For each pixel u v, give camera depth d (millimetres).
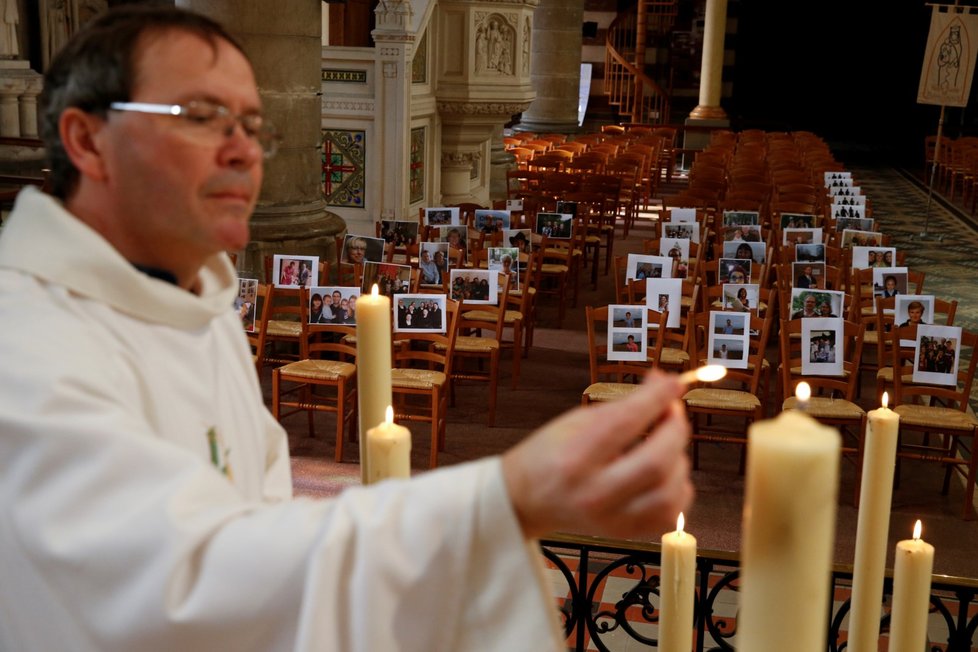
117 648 740
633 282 7715
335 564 729
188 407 998
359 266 7523
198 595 727
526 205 11859
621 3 27547
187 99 906
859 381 7551
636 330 6547
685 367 6996
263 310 6883
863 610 1828
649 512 637
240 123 941
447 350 6531
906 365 6805
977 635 4730
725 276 8062
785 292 8070
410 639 736
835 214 11203
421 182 12633
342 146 11375
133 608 730
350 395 6883
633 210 16031
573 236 10305
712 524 5762
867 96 31531
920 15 30453
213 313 1042
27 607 767
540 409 7520
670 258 7871
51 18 14859
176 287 997
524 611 717
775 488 607
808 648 620
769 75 31609
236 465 1096
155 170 908
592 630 3375
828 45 31109
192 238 940
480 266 8688
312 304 6801
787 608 613
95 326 901
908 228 16375
